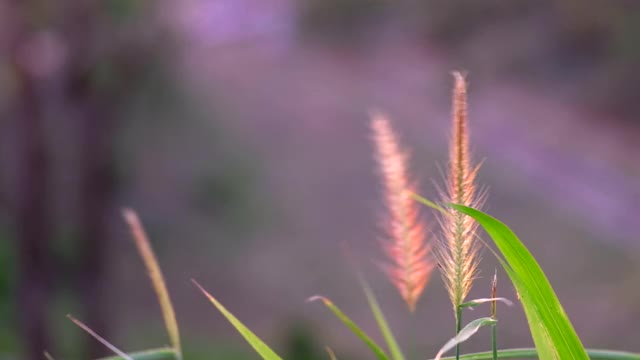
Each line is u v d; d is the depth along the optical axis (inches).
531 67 1005.8
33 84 287.6
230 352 518.3
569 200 728.3
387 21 1279.5
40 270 335.0
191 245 665.6
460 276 51.1
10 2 264.5
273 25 931.3
